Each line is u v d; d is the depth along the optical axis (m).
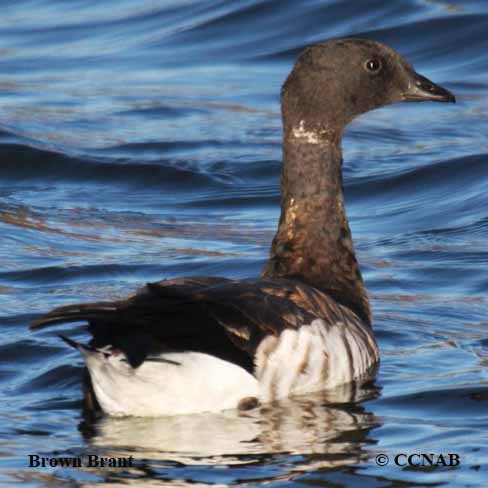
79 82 23.70
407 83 12.66
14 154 19.73
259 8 25.59
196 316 10.29
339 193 12.36
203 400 10.37
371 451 9.91
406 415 10.74
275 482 9.33
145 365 10.10
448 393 11.20
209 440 10.07
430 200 18.00
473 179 18.48
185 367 10.23
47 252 15.84
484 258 15.57
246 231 16.91
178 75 23.91
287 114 12.38
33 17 27.30
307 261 12.21
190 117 21.78
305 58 12.38
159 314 10.05
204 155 19.94
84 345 10.01
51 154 19.70
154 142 20.52
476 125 21.11
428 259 15.65
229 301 10.52
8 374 12.13
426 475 9.48
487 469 9.56
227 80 23.45
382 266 15.45
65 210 17.88
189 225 17.23
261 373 10.54
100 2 27.84
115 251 15.93
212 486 9.27
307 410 10.70
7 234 16.53
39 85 23.53
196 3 26.62
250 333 10.51
